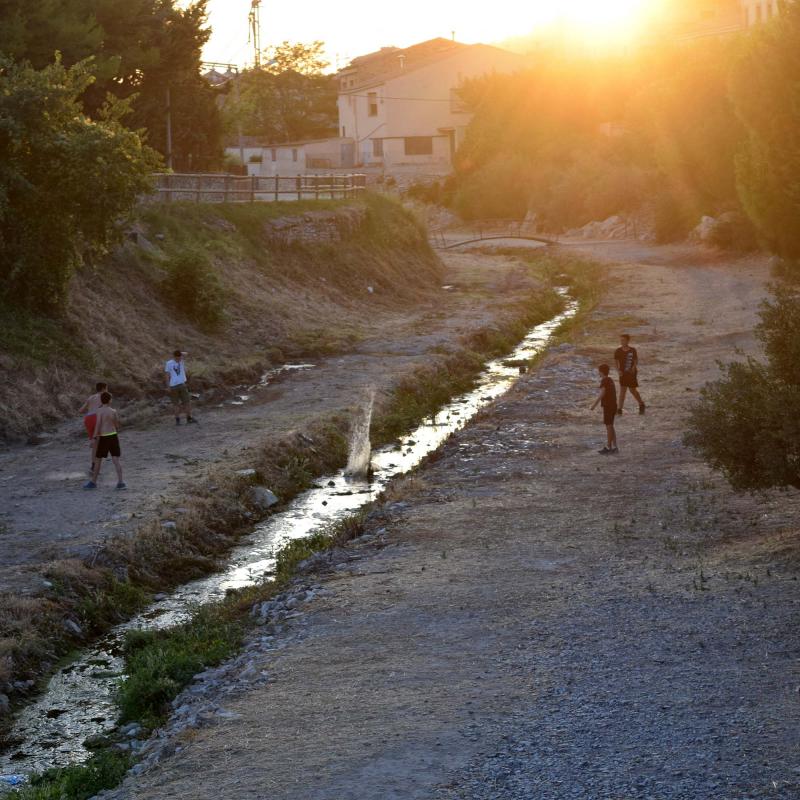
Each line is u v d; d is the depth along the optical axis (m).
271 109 111.56
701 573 11.82
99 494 18.69
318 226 45.97
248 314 35.59
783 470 11.90
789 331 12.59
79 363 26.64
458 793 6.92
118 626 14.05
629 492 16.72
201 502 18.20
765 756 7.14
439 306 45.81
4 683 11.70
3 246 26.48
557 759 7.35
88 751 10.23
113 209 26.88
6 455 21.69
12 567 14.70
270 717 8.81
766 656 9.21
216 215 41.47
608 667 9.27
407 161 99.25
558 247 72.12
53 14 35.34
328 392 28.16
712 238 59.25
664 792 6.69
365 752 7.79
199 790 7.46
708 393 13.24
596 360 31.50
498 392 31.03
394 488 18.44
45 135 26.16
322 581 13.37
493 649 10.07
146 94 45.19
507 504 16.53
